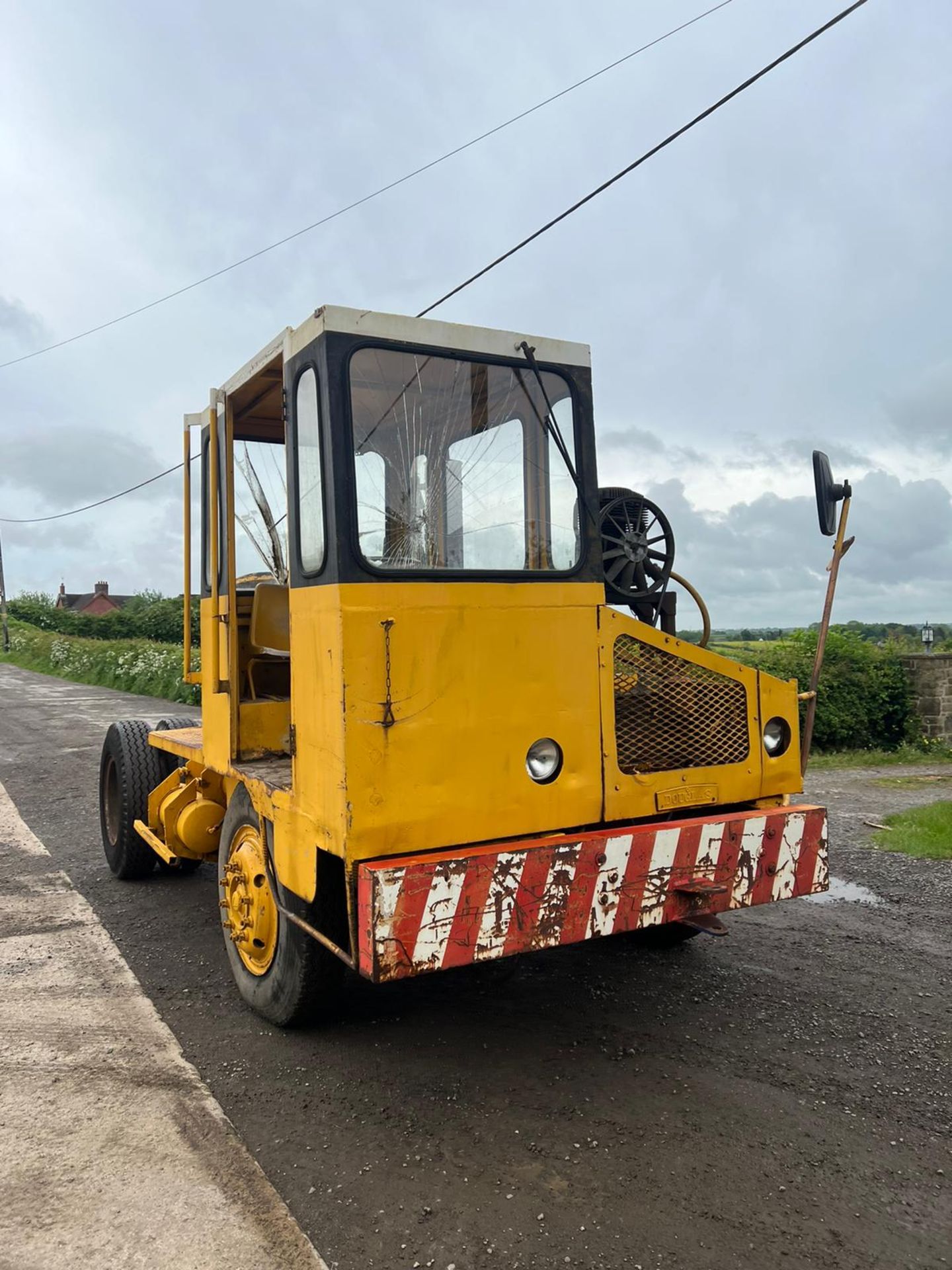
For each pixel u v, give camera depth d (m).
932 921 5.11
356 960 2.89
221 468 4.15
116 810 6.09
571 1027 3.74
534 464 3.42
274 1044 3.59
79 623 53.97
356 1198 2.60
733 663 3.73
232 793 4.19
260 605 4.14
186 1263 2.33
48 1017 3.82
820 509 3.60
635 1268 2.31
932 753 12.50
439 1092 3.20
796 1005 3.96
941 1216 2.52
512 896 3.00
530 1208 2.55
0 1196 2.59
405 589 3.01
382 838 2.94
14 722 16.03
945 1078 3.30
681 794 3.56
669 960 4.51
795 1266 2.32
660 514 4.19
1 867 6.38
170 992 4.13
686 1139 2.89
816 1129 2.95
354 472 3.01
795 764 3.91
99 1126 2.96
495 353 3.37
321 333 3.06
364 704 2.92
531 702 3.23
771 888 3.53
